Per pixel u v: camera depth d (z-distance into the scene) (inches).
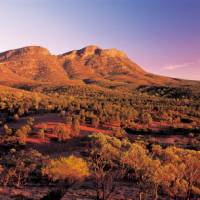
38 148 3919.8
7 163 3093.0
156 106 7362.2
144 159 1993.1
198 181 1978.3
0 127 4827.8
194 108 7696.9
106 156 2100.1
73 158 2217.0
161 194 2198.6
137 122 5728.3
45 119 5285.4
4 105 6161.4
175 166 1939.0
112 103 7534.5
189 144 4195.4
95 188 2321.6
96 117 5310.0
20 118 5403.5
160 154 2509.8
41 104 6550.2
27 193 2262.6
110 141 2549.2
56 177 2228.1
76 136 4500.5
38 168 2901.1
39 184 2544.3
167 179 1943.9
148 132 5187.0
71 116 5378.9
